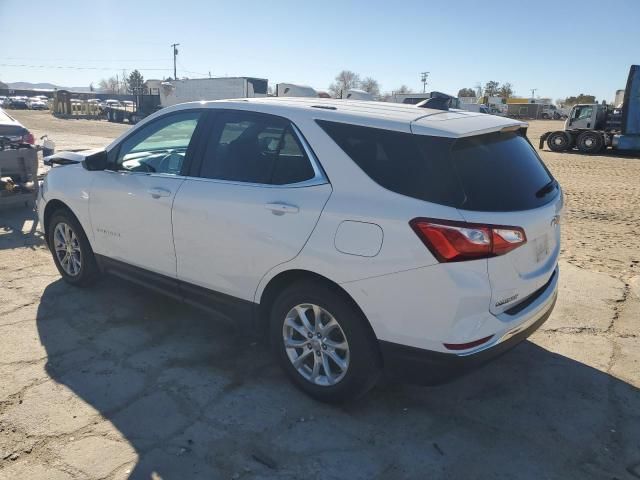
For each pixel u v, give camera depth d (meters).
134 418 3.05
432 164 2.78
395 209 2.77
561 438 3.02
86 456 2.72
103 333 4.07
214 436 2.92
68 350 3.79
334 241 2.93
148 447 2.81
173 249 3.77
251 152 3.43
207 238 3.52
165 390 3.34
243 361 3.73
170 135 3.94
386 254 2.77
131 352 3.80
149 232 3.91
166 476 2.61
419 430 3.05
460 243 2.63
